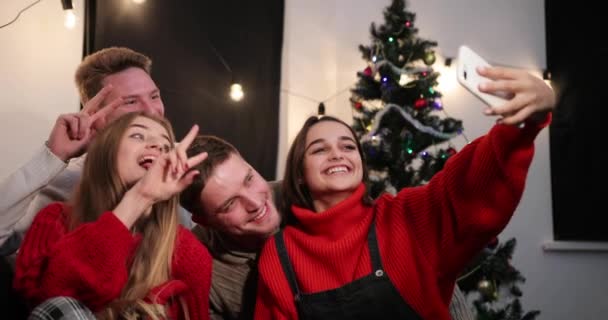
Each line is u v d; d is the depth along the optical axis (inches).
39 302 46.5
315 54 132.6
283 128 127.8
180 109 114.1
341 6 135.9
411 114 106.0
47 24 108.3
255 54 123.1
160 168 47.5
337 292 49.3
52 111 107.1
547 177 137.0
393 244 49.5
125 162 52.6
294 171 58.0
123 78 75.9
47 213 52.8
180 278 53.5
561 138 136.6
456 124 106.7
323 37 133.8
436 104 107.9
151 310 47.9
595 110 136.5
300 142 58.0
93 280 45.1
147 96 77.1
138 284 49.7
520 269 132.9
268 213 58.1
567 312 133.3
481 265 98.3
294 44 131.1
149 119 56.1
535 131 39.9
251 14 123.9
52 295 45.3
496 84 35.9
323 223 52.8
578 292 134.4
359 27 136.0
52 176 60.0
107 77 75.8
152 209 53.1
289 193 58.8
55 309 42.6
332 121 58.6
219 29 120.2
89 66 77.2
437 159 104.9
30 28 107.1
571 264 135.3
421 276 48.1
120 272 46.1
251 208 56.5
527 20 142.1
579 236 134.3
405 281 48.1
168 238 52.1
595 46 137.8
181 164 47.0
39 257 47.4
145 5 113.0
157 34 113.6
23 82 105.7
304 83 131.0
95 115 62.2
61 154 60.2
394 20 111.3
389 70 106.7
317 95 131.6
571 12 139.5
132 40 111.1
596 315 134.3
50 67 107.7
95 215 51.6
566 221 134.8
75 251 45.6
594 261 136.4
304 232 55.3
